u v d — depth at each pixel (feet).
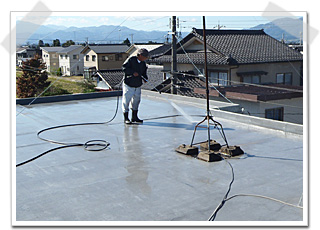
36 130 20.02
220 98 44.68
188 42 63.05
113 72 89.10
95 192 11.35
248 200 10.50
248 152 15.31
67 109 26.50
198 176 12.59
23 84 84.94
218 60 54.19
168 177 12.53
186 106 26.89
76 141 17.62
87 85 95.30
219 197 10.76
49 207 10.31
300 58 59.21
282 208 9.96
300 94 41.16
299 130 17.75
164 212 9.86
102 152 15.71
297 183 11.76
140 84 20.66
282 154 14.94
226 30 64.49
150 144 16.84
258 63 54.54
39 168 13.76
